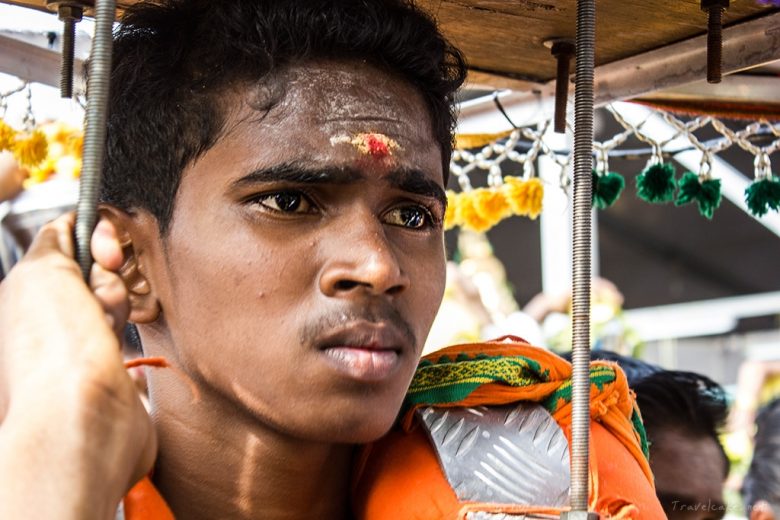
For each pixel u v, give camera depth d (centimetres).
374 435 112
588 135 105
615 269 481
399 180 115
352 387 110
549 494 120
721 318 490
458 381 127
